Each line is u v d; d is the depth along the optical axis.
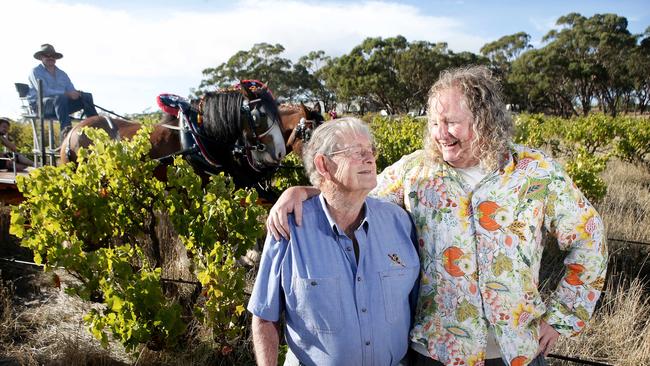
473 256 1.85
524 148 1.89
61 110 7.02
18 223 3.40
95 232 3.65
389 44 64.19
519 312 1.83
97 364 3.53
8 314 4.10
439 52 65.31
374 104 67.44
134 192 3.77
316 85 72.06
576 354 3.51
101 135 3.91
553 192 1.83
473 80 1.81
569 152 12.67
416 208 1.97
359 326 1.82
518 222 1.82
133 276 3.25
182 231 3.54
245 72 68.44
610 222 6.22
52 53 7.40
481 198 1.84
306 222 1.87
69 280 4.89
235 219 3.36
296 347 1.91
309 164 1.88
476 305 1.84
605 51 63.91
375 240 1.87
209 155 4.72
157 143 4.85
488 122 1.79
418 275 1.95
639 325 3.90
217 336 3.38
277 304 1.88
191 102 5.07
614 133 12.33
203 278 3.10
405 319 1.92
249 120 4.66
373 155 1.83
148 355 3.47
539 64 64.56
